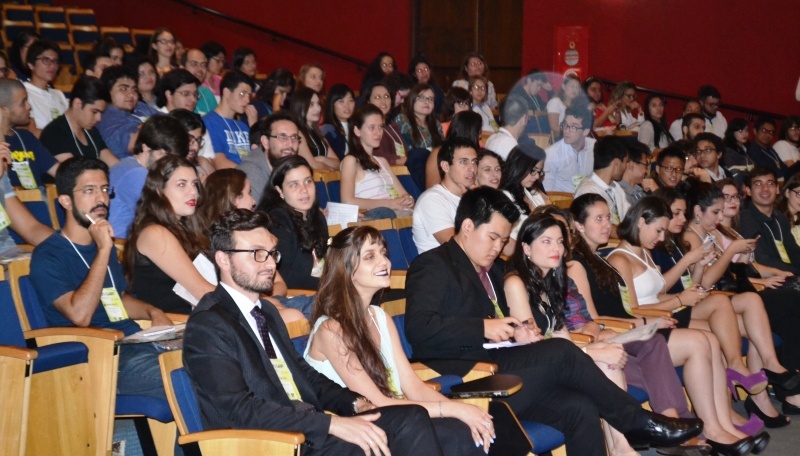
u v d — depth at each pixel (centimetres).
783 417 464
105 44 713
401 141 670
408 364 314
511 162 498
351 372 295
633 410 339
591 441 332
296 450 250
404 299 371
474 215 354
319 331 300
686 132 906
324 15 1209
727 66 1138
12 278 337
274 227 417
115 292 358
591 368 340
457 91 759
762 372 450
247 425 260
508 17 1212
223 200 389
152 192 368
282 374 284
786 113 1123
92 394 321
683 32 1148
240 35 1205
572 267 414
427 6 1214
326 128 670
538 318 371
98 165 352
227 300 278
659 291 469
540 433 328
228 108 613
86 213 347
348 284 301
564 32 1160
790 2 1113
